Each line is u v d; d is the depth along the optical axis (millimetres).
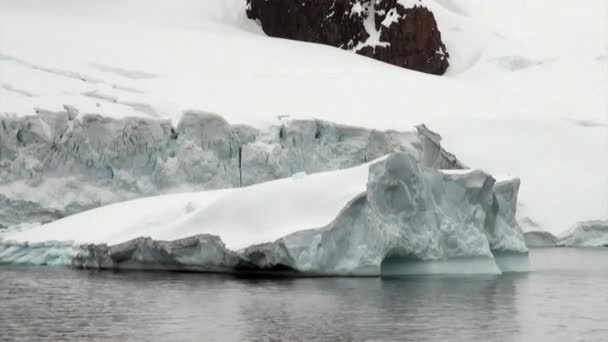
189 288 53688
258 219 58156
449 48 153375
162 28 143875
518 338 40156
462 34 156125
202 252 59531
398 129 107125
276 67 131125
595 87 139875
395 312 46156
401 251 59406
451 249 61844
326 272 56531
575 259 81250
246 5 160375
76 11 151750
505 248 66562
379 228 57562
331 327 42000
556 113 129375
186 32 142625
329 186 58219
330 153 102000
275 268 56875
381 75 134375
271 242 55312
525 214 101625
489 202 63781
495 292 54281
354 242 57438
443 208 61562
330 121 102688
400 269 61000
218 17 159875
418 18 148250
